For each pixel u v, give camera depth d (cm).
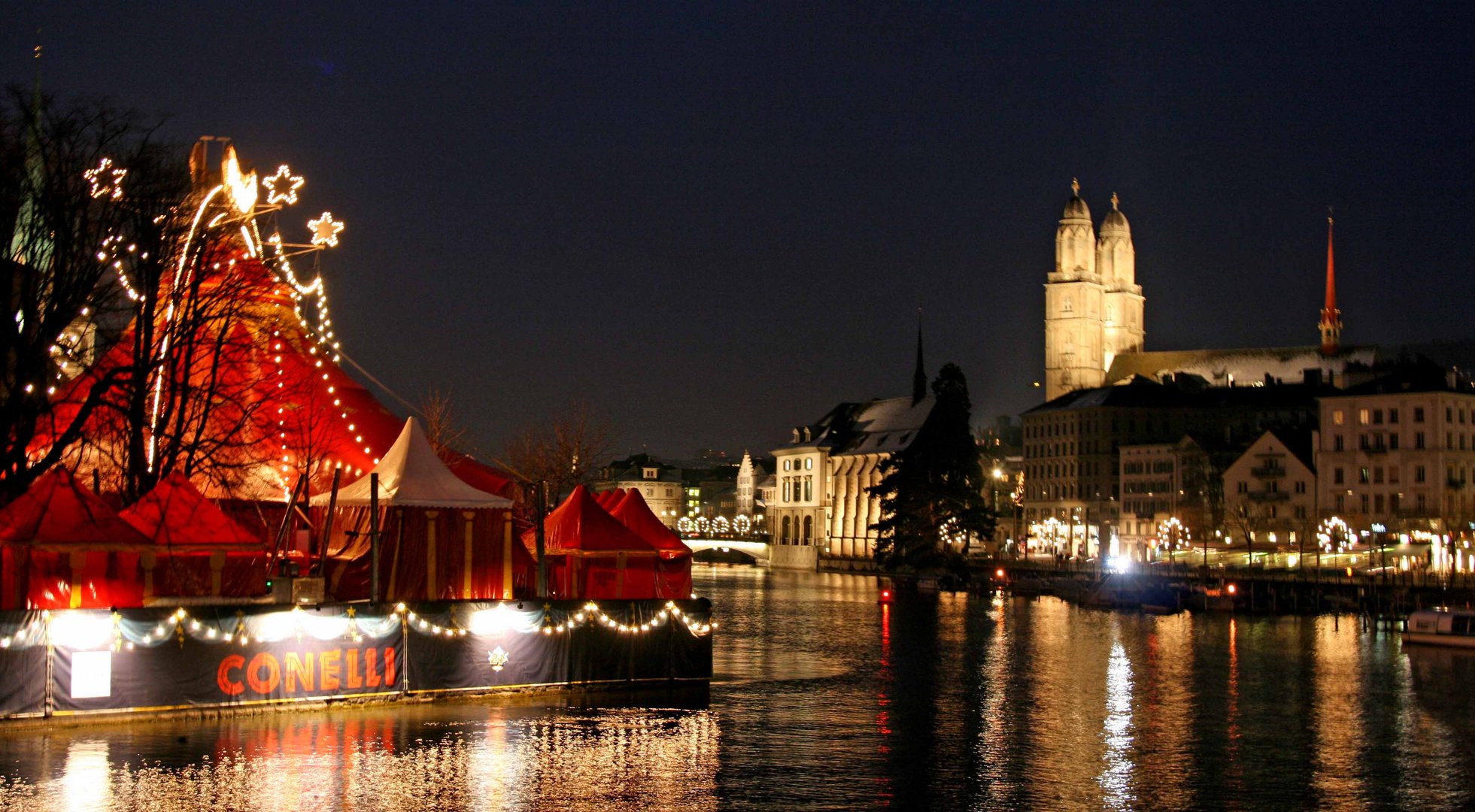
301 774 2992
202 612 3556
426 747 3322
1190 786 3375
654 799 2939
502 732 3541
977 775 3397
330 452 4997
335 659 3750
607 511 5494
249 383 4888
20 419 4103
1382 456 14450
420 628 3884
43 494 3716
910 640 7512
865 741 3803
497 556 4400
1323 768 3666
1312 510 14988
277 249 5031
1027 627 8800
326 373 5188
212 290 4772
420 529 4303
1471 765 3750
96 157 4300
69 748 3186
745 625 8531
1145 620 9662
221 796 2788
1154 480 18238
